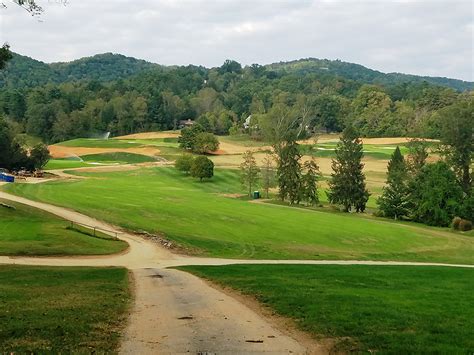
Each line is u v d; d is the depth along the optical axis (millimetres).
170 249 40844
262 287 20266
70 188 72125
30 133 197875
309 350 11680
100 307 15883
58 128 196000
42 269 26703
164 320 14586
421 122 182375
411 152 87938
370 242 51562
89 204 57562
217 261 36062
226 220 55438
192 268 29219
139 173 110750
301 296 17938
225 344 12008
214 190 98312
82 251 36062
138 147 151750
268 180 95312
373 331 13125
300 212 67375
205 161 103938
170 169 116062
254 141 172000
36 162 104562
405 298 18391
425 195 74375
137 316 15102
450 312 15906
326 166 126250
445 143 82312
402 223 72125
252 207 67125
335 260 41031
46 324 13234
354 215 77000
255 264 32688
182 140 143125
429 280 25156
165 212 56312
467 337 12656
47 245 36344
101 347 11516
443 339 12383
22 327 12836
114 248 38469
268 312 15930
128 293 19500
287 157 88812
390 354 11180
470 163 80938
